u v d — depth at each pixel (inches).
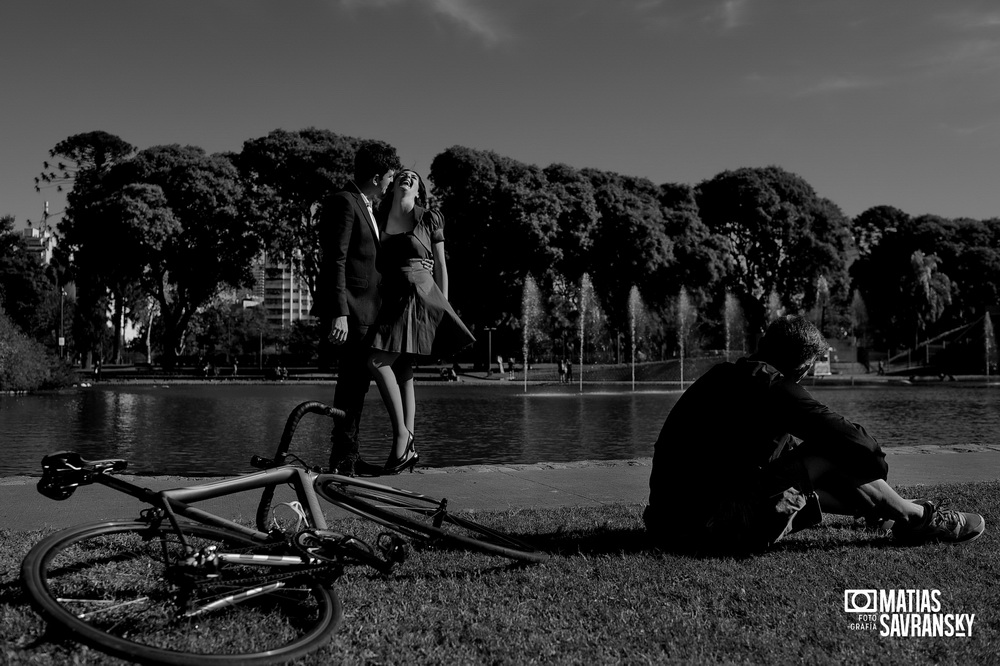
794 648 113.8
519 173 2074.3
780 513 154.8
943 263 3043.8
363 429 619.2
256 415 794.8
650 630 119.8
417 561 154.9
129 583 120.6
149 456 458.9
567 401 1083.9
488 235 1983.3
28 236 2893.7
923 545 169.5
